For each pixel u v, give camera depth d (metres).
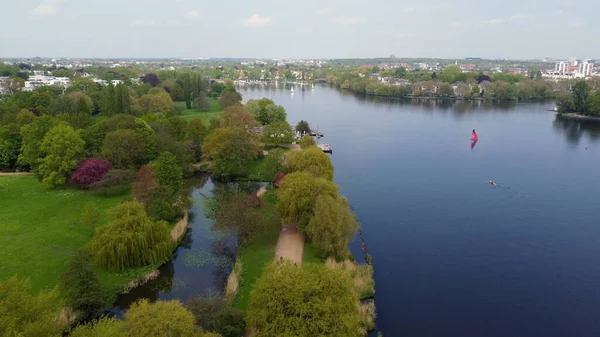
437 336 62.72
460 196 119.50
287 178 89.69
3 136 121.56
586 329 64.81
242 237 81.38
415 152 170.25
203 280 72.56
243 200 87.75
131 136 117.38
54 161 105.88
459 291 74.19
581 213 107.44
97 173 106.50
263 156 150.38
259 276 70.44
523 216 105.62
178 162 126.31
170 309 44.34
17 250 74.81
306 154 111.25
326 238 74.88
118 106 174.62
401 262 83.31
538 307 70.12
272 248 80.00
